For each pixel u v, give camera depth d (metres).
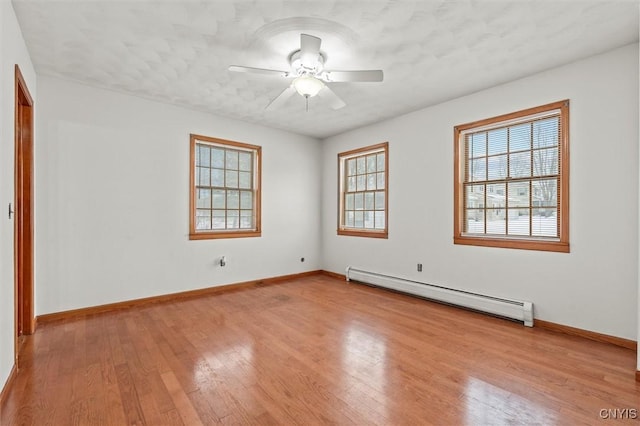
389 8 2.21
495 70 3.13
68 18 2.33
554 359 2.45
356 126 5.14
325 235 5.89
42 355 2.49
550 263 3.10
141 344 2.71
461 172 3.85
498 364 2.37
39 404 1.86
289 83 3.47
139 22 2.39
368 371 2.26
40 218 3.24
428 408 1.83
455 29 2.45
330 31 2.48
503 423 1.70
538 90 3.18
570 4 2.16
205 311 3.65
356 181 5.37
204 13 2.28
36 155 3.22
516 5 2.18
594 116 2.83
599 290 2.80
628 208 2.66
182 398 1.92
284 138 5.40
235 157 4.87
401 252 4.53
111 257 3.68
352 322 3.29
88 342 2.75
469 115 3.74
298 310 3.70
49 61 2.99
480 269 3.64
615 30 2.45
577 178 2.93
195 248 4.37
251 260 4.97
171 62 3.02
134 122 3.85
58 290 3.35
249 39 2.62
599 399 1.92
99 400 1.90
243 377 2.17
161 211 4.06
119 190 3.74
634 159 2.63
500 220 3.53
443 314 3.56
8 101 2.07
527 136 3.32
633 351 2.59
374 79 2.69
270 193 5.21
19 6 2.19
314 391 2.00
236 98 3.94
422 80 3.37
